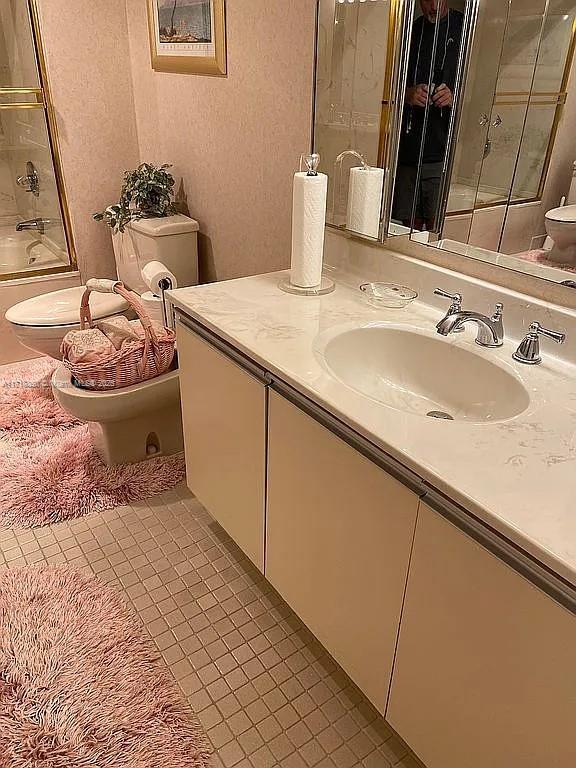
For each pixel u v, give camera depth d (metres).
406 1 1.40
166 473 2.23
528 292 1.36
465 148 1.40
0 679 1.48
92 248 3.04
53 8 2.52
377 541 1.14
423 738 1.18
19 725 1.38
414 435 1.04
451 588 1.00
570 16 1.12
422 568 1.05
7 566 1.83
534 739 0.93
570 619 0.81
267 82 1.93
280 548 1.51
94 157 2.86
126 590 1.78
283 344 1.37
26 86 2.63
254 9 1.89
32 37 2.55
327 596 1.36
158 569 1.85
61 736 1.36
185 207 2.65
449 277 1.51
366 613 1.24
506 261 1.39
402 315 1.54
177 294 1.65
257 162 2.10
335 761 1.37
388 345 1.49
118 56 2.74
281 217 2.06
